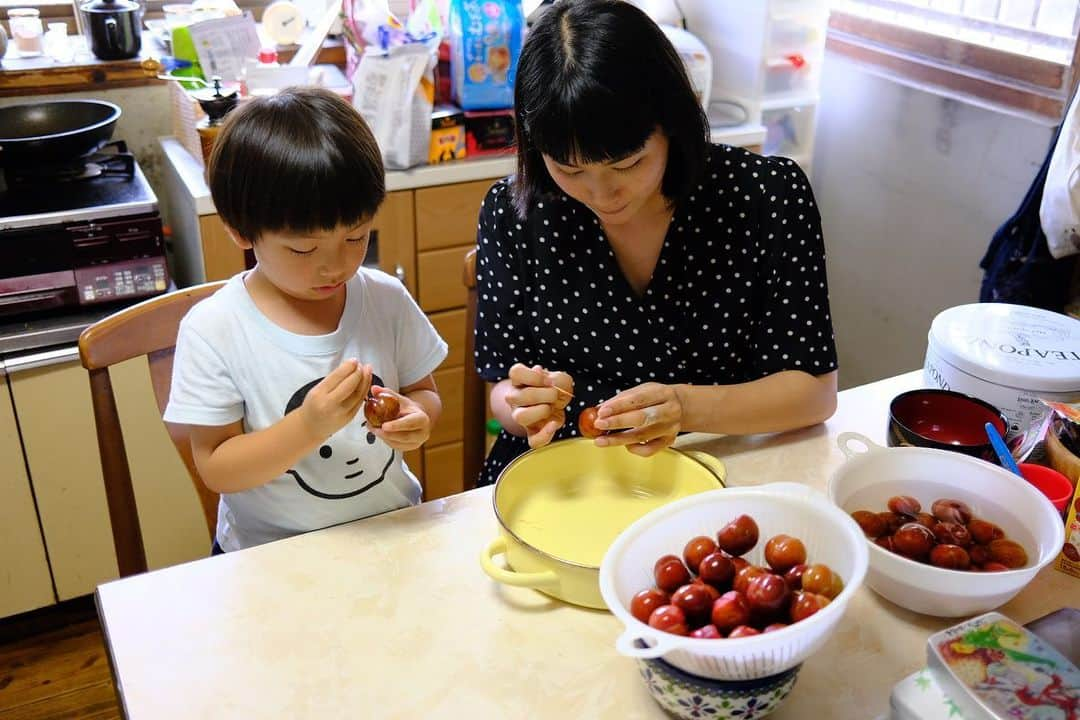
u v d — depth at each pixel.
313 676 0.84
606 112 0.98
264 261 1.06
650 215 1.22
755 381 1.21
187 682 0.83
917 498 1.00
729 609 0.75
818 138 2.54
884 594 0.92
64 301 1.83
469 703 0.82
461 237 2.12
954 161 2.16
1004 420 1.12
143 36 2.22
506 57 2.04
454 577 0.96
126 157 1.99
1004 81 2.00
